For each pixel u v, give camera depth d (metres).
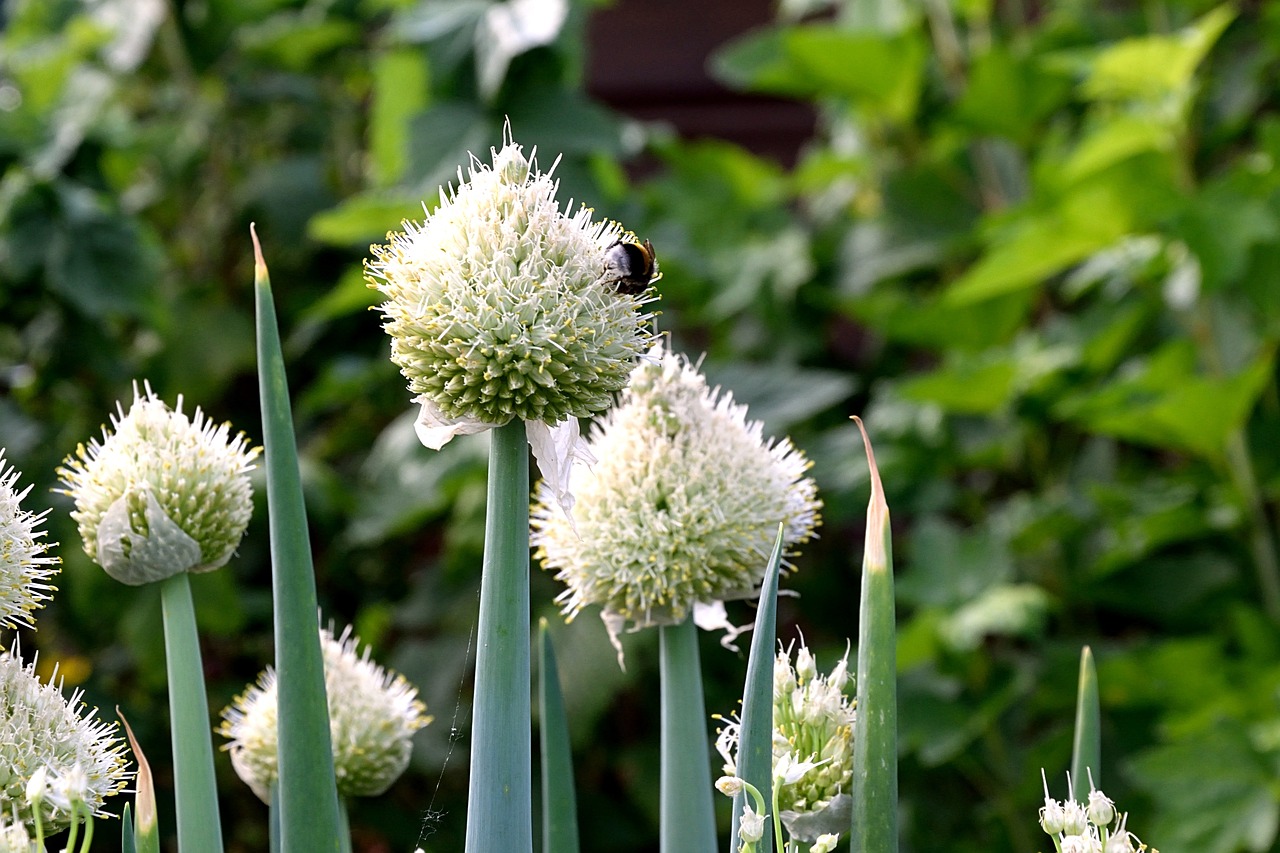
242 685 4.20
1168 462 5.15
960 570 4.07
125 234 4.40
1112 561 4.16
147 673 3.97
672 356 1.50
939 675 3.95
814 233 5.28
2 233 4.25
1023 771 4.08
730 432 1.46
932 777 4.35
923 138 5.29
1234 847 3.26
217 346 4.69
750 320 5.20
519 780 1.20
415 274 1.22
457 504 4.15
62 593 4.18
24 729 1.16
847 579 4.82
